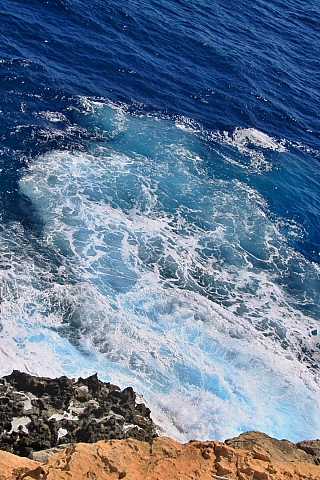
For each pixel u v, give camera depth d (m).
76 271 41.50
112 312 39.12
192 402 35.00
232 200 51.66
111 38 66.62
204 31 73.00
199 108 61.69
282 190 54.50
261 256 47.22
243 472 23.44
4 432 28.61
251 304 43.00
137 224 46.59
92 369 35.28
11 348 35.22
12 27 62.97
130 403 31.98
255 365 38.38
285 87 68.50
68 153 51.22
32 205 45.56
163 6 75.31
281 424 35.09
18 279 39.62
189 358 37.56
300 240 49.84
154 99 60.91
